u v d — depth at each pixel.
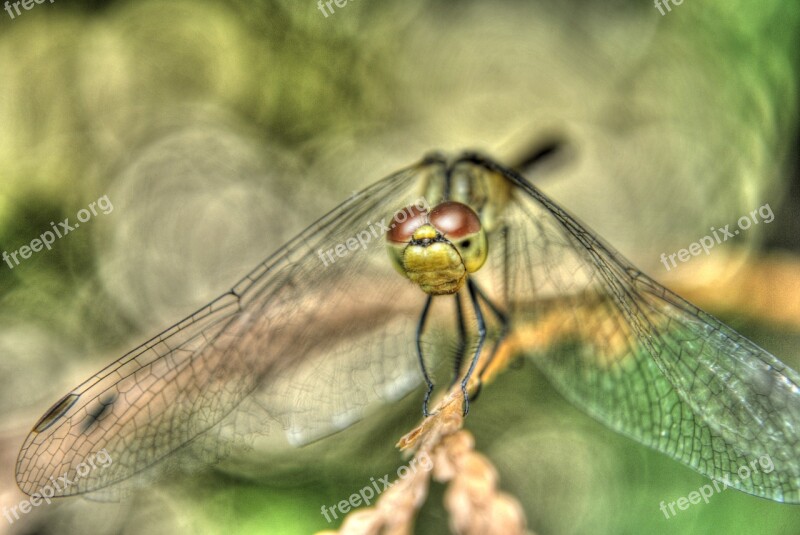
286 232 0.20
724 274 0.14
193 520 0.16
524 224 0.13
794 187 0.16
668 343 0.13
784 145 0.16
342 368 0.13
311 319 0.13
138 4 0.22
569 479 0.16
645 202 0.18
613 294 0.13
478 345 0.13
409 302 0.13
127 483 0.13
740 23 0.16
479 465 0.12
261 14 0.22
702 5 0.17
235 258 0.20
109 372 0.13
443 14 0.23
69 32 0.22
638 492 0.16
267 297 0.13
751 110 0.16
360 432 0.16
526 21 0.23
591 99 0.22
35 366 0.16
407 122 0.23
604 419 0.13
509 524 0.12
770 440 0.12
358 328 0.13
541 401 0.17
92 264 0.19
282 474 0.16
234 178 0.21
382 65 0.23
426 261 0.13
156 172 0.21
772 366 0.12
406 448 0.12
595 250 0.13
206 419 0.13
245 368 0.13
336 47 0.23
